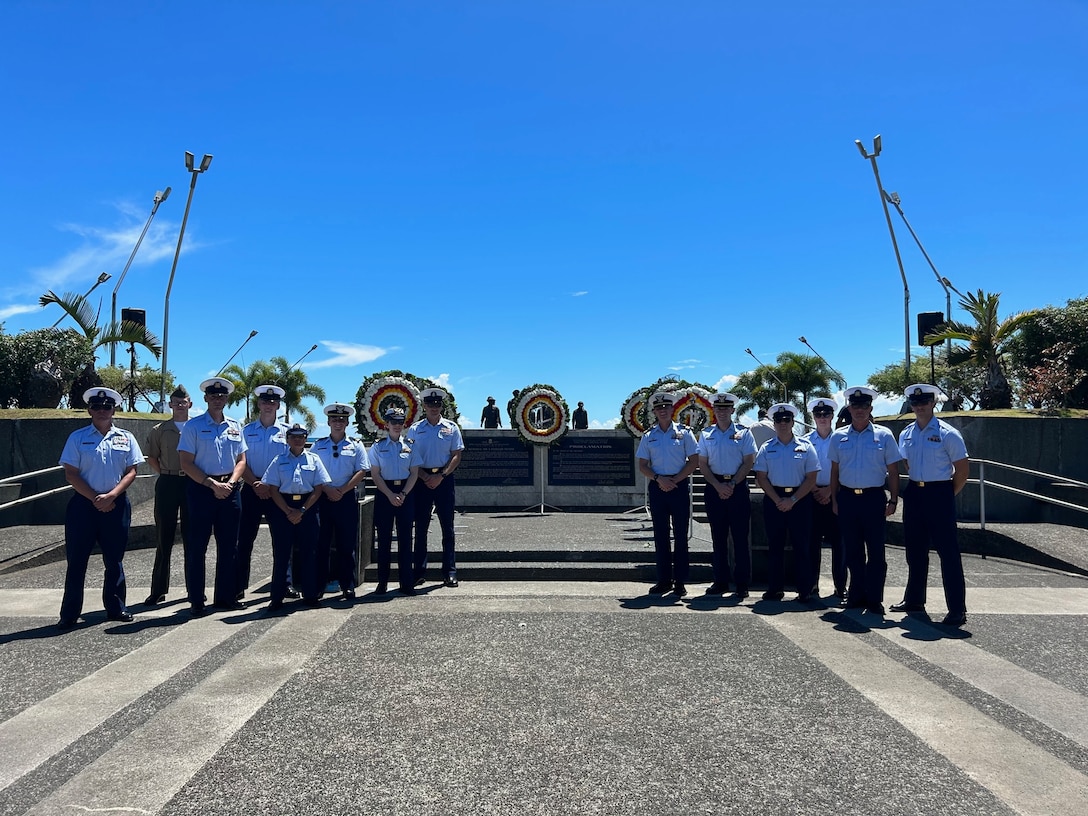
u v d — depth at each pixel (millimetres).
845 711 4332
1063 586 8125
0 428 11859
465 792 3334
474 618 6555
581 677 4914
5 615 6836
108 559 6555
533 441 15828
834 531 7672
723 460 7582
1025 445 12297
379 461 7785
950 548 6457
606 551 9070
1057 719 4230
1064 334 16016
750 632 6086
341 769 3557
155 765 3600
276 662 5238
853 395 6945
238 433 7094
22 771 3582
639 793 3334
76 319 16781
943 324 16781
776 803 3250
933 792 3355
